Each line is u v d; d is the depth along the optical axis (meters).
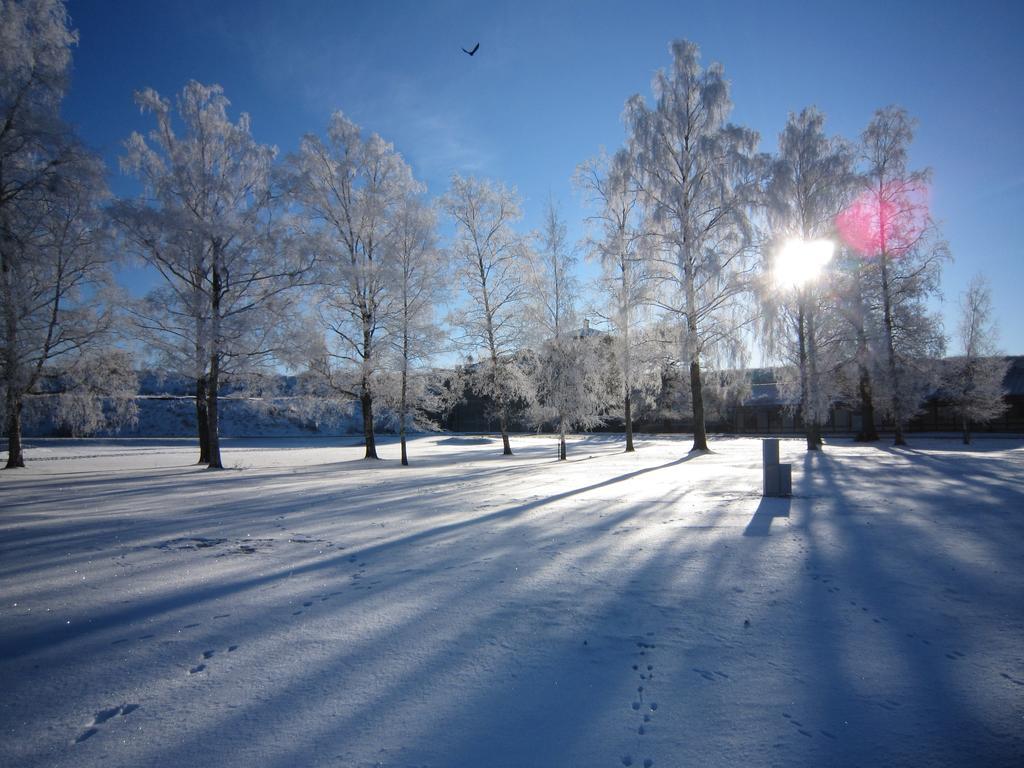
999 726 2.50
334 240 21.89
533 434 58.00
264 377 20.81
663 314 21.70
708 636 3.54
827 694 2.82
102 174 15.12
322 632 3.74
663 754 2.35
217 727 2.61
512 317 25.48
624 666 3.16
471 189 25.89
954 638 3.44
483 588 4.59
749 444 31.38
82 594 4.69
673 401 47.19
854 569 4.89
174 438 51.91
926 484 10.42
